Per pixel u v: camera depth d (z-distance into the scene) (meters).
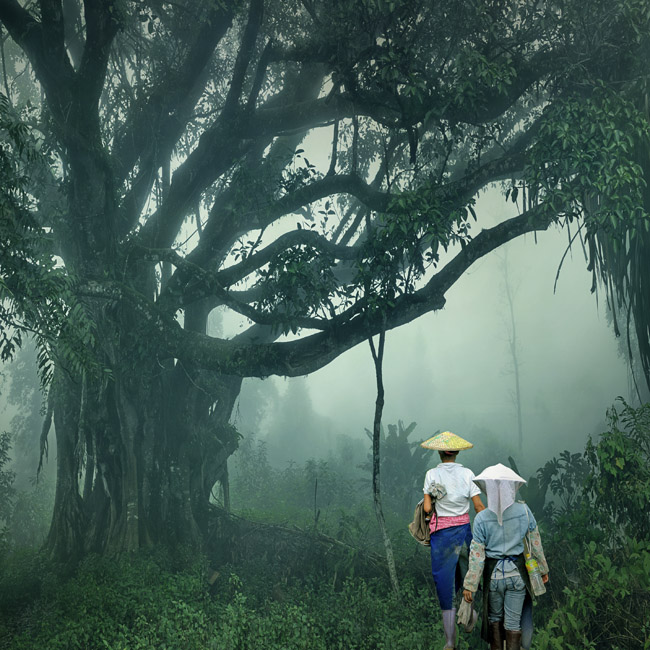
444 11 12.73
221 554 14.84
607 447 10.66
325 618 9.88
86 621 9.97
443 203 12.34
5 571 13.91
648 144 12.25
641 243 13.05
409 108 12.66
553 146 11.60
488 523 5.34
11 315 11.35
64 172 14.00
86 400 14.66
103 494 15.11
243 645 8.91
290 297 13.02
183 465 15.36
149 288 15.16
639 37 11.79
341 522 14.38
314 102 14.58
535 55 13.12
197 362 13.83
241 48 13.94
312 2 13.27
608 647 8.36
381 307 11.59
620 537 10.31
